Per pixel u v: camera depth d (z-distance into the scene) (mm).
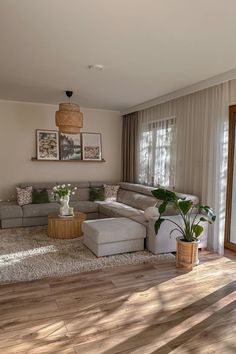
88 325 2186
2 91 4785
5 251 3707
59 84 4297
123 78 3949
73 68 3533
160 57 3131
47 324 2189
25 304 2473
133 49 2910
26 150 5805
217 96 3896
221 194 3852
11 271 3074
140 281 2951
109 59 3207
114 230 3572
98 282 2916
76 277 3025
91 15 2221
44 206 5098
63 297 2602
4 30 2488
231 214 4035
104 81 4105
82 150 6262
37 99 5434
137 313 2357
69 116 4184
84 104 5832
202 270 3256
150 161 5594
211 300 2580
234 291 2754
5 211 4801
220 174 3855
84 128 6293
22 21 2320
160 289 2781
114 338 2035
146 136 5727
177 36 2588
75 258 3486
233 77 3521
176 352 1898
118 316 2312
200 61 3250
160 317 2305
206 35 2562
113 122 6586
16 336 2043
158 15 2213
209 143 4051
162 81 4078
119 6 2082
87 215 5441
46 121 5922
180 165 4715
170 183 4969
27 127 5773
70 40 2699
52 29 2469
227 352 1909
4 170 5656
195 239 3359
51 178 6062
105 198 5832
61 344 1965
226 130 3799
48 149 5930
